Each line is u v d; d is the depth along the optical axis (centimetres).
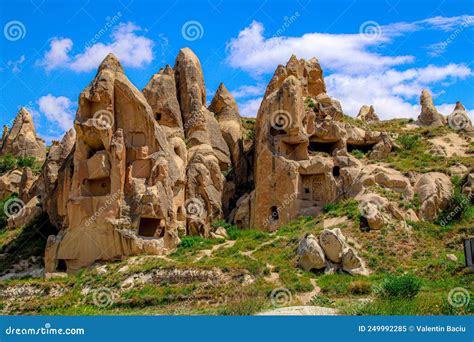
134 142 5831
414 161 6619
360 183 6047
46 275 5312
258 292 4294
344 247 4856
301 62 7600
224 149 7081
